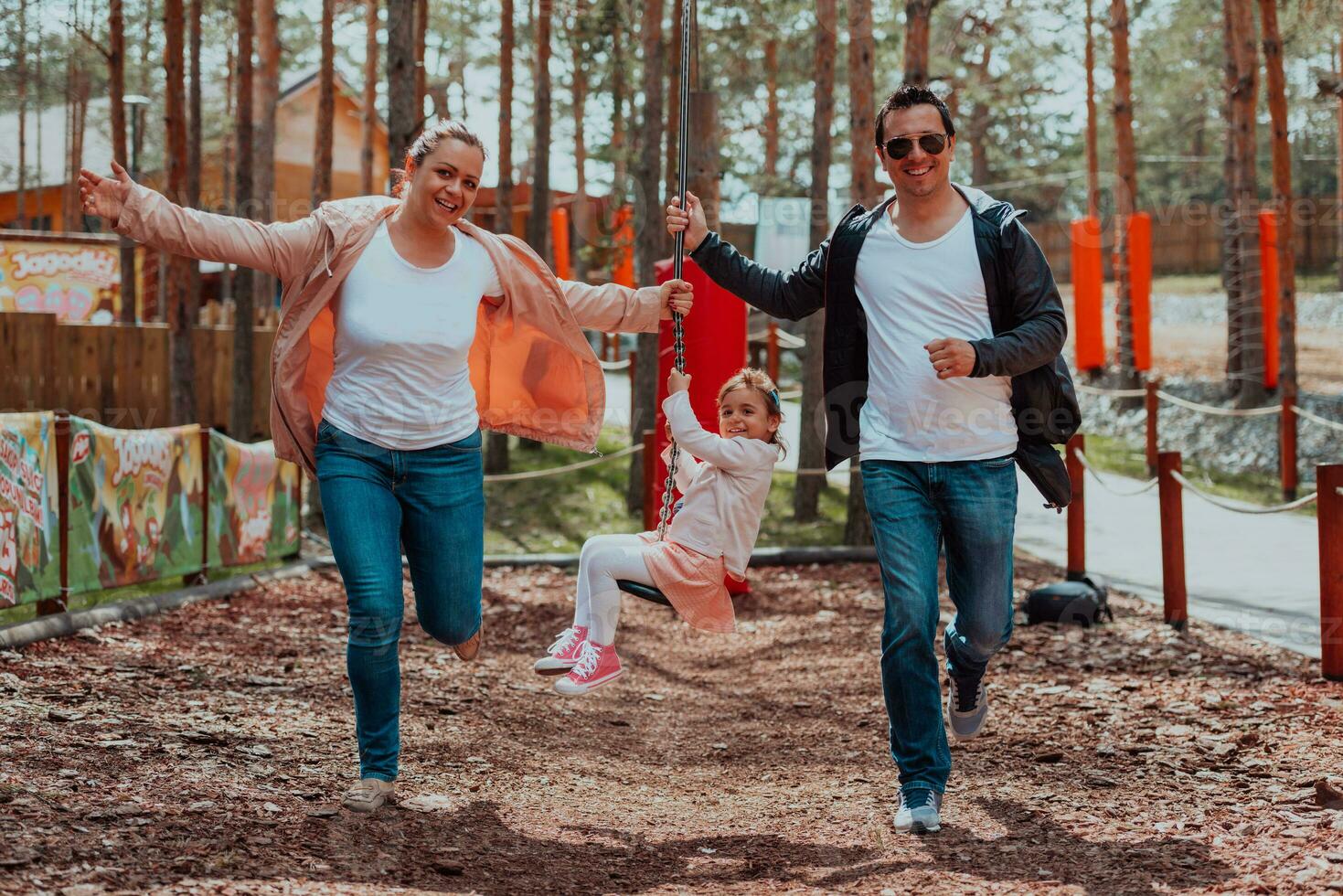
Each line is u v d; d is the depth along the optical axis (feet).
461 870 10.99
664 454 13.75
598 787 15.07
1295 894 9.96
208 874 9.99
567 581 32.96
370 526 12.30
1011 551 12.95
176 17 43.75
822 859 11.75
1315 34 55.98
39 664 18.22
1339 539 19.22
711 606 13.12
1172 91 86.79
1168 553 24.22
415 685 20.13
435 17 76.28
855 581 31.99
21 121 93.61
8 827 10.52
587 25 70.28
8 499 20.12
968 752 16.19
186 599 25.54
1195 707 18.15
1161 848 11.51
